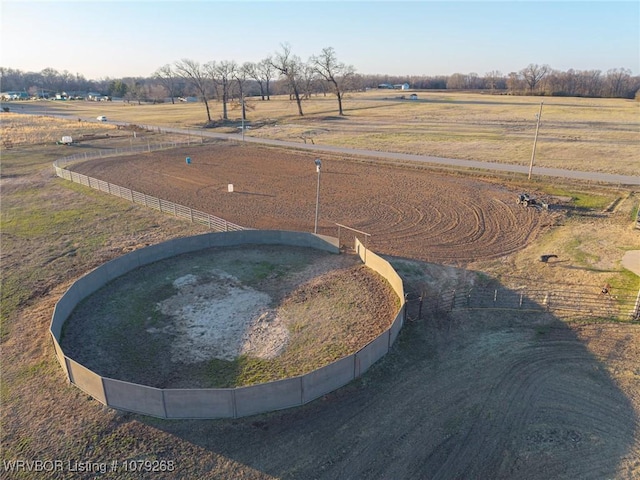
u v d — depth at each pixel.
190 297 23.41
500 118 85.94
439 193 40.34
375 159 54.28
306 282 24.75
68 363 16.67
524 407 15.92
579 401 16.16
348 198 39.78
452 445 14.39
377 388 16.89
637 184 40.19
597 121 78.69
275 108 119.19
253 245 29.77
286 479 13.34
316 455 14.11
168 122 100.12
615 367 17.84
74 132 83.81
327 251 28.56
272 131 81.12
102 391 15.91
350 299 22.80
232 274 25.78
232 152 63.06
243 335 20.22
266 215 36.00
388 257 27.61
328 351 18.86
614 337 19.67
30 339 20.22
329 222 34.06
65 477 13.52
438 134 70.62
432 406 16.00
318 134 75.69
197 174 50.12
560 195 38.44
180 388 16.91
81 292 22.98
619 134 65.38
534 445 14.34
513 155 53.84
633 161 48.94
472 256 27.70
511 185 42.00
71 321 21.30
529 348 19.14
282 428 15.12
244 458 14.05
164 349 19.28
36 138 76.56
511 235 30.64
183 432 14.99
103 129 88.06
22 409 16.12
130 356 18.83
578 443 14.39
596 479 13.15
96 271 23.95
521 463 13.71
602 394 16.47
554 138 63.72
